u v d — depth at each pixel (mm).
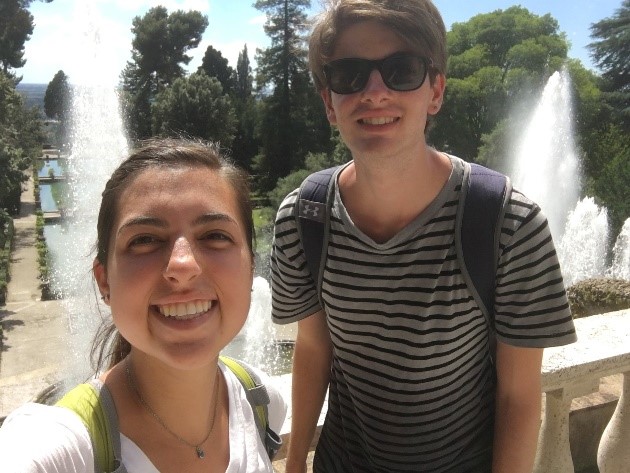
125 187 603
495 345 834
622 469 1283
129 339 591
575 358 1202
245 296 622
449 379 797
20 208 15680
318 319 929
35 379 3502
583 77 15781
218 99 20297
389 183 747
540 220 729
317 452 978
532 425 808
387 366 808
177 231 583
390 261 769
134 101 23969
